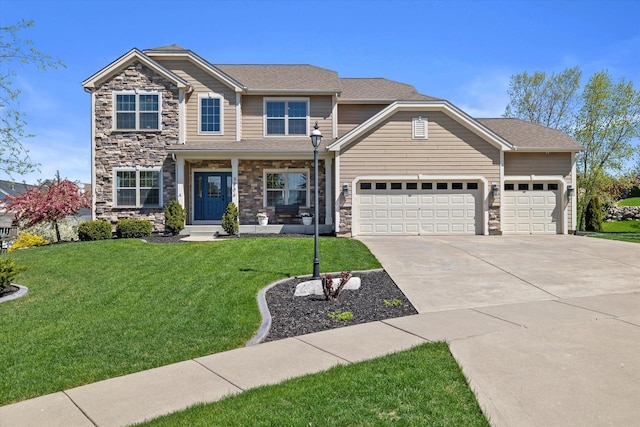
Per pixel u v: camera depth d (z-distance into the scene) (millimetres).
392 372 4270
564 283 8461
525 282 8562
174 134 17359
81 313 6676
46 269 10047
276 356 4930
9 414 3689
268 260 10641
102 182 17328
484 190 16297
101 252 12055
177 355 4996
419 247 12969
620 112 25797
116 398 3939
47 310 6875
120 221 16203
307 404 3641
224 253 11562
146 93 17297
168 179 17359
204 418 3461
